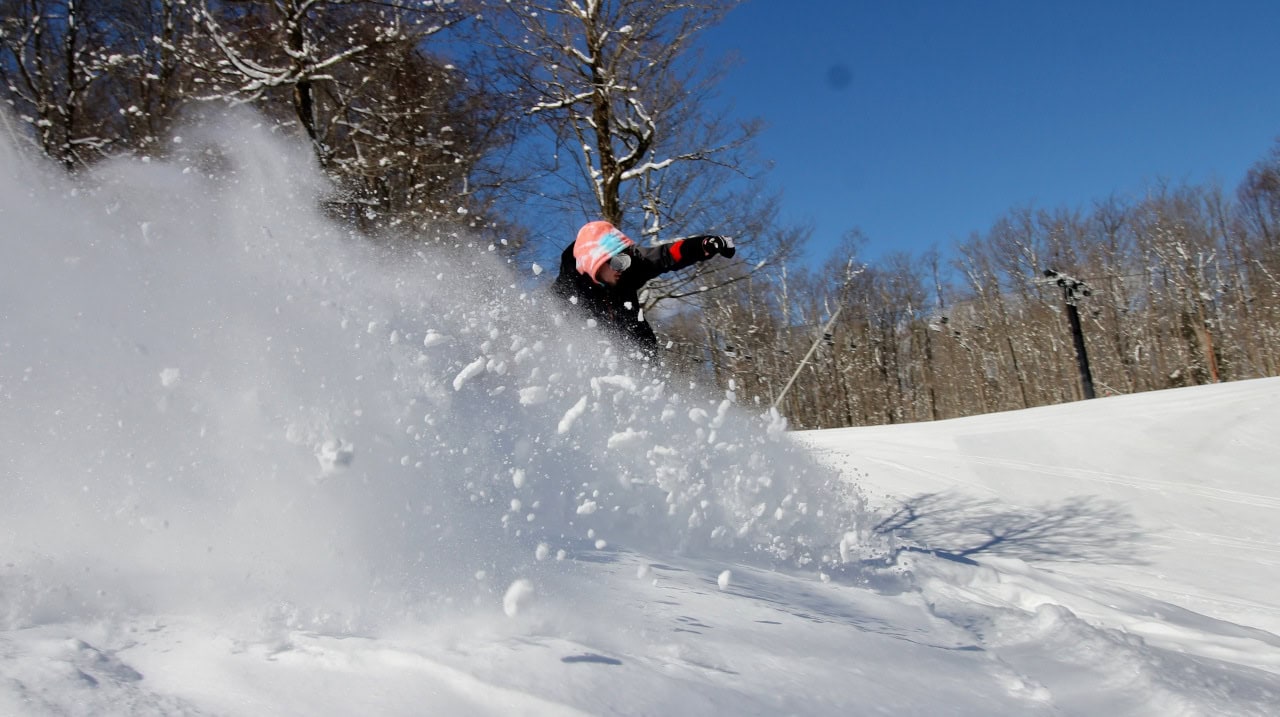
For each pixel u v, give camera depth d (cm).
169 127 1092
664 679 158
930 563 466
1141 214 4238
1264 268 3784
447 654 152
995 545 834
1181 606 611
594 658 162
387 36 1193
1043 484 992
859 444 1202
